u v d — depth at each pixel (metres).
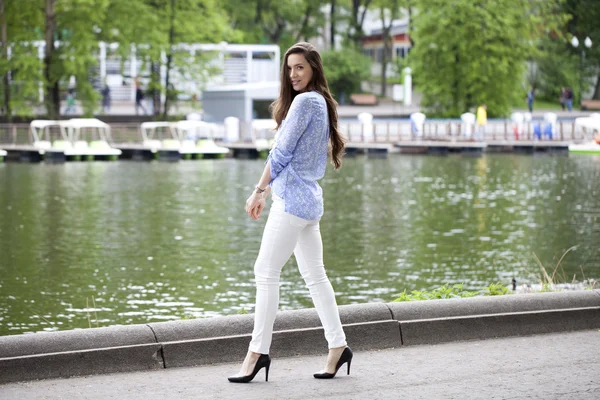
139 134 59.59
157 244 26.00
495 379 7.78
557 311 9.35
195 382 7.75
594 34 95.06
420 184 42.19
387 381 7.75
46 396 7.38
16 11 65.50
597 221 30.23
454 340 9.00
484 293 11.18
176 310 18.41
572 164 53.00
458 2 73.00
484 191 39.19
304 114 7.55
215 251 24.92
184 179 44.47
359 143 62.69
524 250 24.91
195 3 69.19
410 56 78.38
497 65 74.00
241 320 8.48
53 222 30.09
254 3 94.00
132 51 69.00
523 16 75.38
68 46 64.56
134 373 8.01
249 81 75.12
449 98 75.69
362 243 26.22
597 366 8.14
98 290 20.19
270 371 8.08
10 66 63.84
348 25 103.31
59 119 67.00
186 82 71.19
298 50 7.73
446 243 26.14
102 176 45.81
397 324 8.83
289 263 22.83
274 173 7.62
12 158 57.03
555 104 95.25
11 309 18.48
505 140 65.44
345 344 7.87
